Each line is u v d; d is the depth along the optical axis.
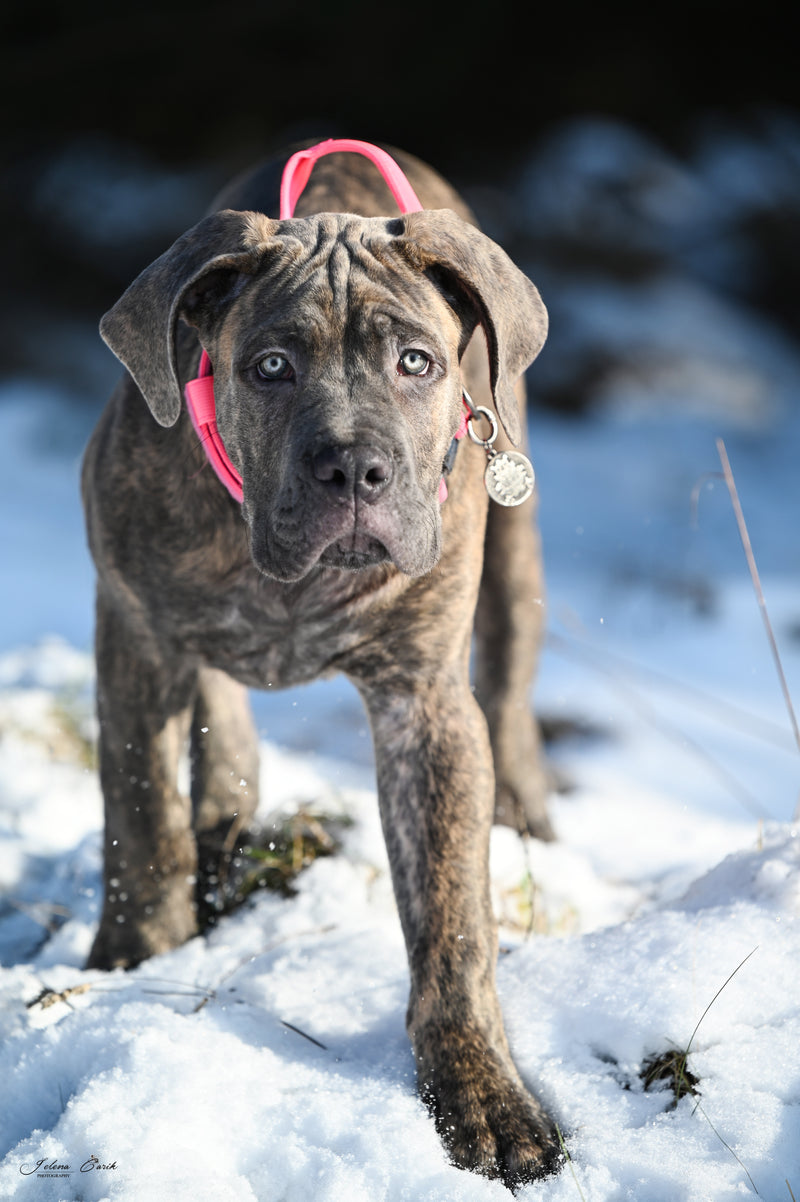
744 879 4.07
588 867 5.27
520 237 19.72
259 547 3.61
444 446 3.74
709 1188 2.96
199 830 5.04
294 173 4.43
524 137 22.39
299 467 3.41
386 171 4.31
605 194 20.61
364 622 3.95
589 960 3.80
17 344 18.48
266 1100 3.30
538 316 3.92
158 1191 2.91
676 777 6.86
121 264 19.77
